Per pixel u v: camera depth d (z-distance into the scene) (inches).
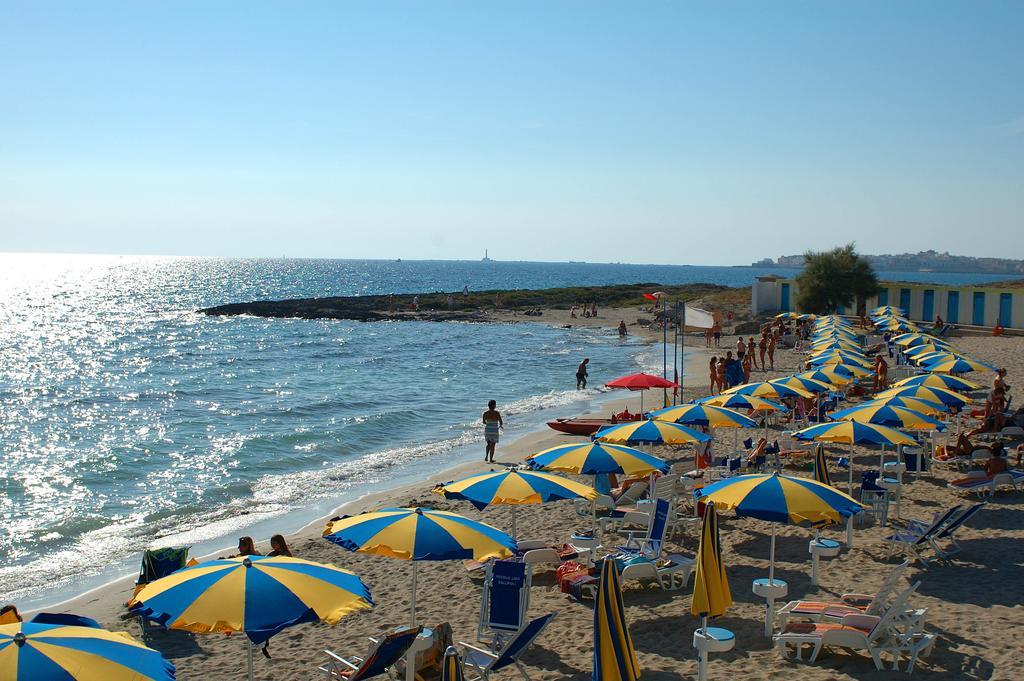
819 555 438.0
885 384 994.7
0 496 755.4
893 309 1704.0
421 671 316.5
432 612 415.8
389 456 888.3
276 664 363.6
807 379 755.4
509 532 546.0
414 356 1953.7
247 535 616.4
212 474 832.3
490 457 839.1
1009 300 1870.1
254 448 951.0
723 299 2847.0
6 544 611.2
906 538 445.7
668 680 319.3
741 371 1092.5
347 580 266.4
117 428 1111.0
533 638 319.3
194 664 367.6
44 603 490.3
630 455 467.2
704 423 577.0
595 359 1792.6
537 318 2952.8
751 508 340.8
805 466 677.3
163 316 3442.4
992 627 354.3
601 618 294.4
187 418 1177.4
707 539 347.3
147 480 812.6
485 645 365.1
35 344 2396.7
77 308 4065.0
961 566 434.9
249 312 3334.2
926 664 321.4
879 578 421.7
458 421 1113.4
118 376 1695.4
